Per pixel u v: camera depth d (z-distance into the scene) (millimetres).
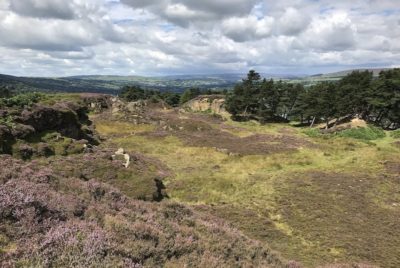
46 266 6930
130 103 73375
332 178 31984
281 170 35938
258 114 89125
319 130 70750
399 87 69938
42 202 9180
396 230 21922
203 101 100312
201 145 48031
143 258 8812
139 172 25391
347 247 19250
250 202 26000
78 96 71500
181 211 14758
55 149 26750
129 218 11086
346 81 82562
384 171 35438
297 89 99312
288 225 22266
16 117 27266
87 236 8188
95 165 24406
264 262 12078
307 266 16812
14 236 7723
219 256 10648
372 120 79812
